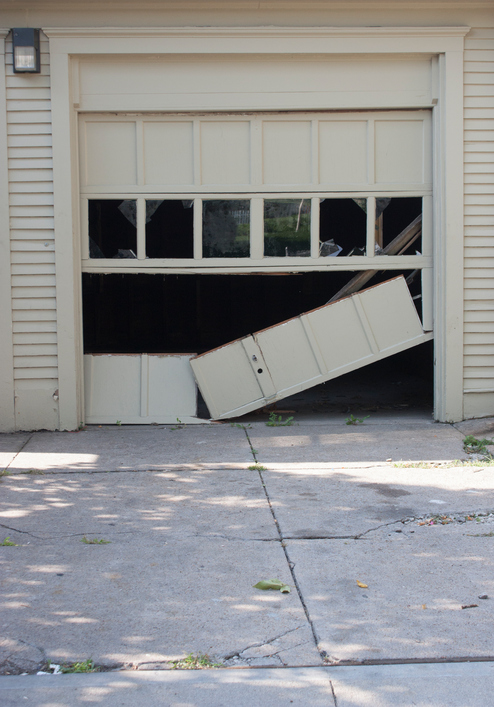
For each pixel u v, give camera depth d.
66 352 7.06
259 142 7.20
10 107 6.90
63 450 6.37
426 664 2.86
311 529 4.34
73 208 7.01
